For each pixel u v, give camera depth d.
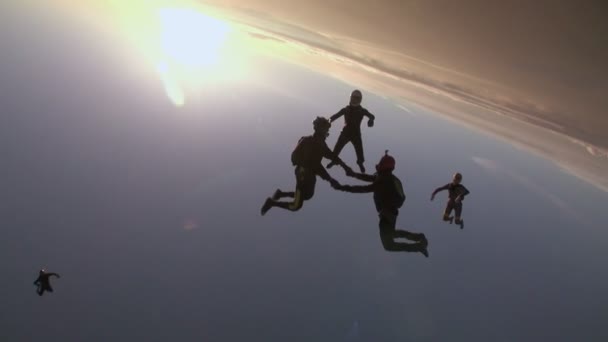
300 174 6.77
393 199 6.65
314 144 6.73
